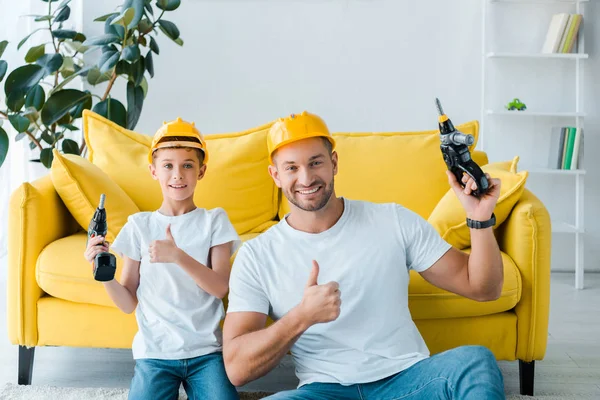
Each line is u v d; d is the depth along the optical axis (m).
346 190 2.66
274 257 1.59
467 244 2.32
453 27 4.06
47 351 2.64
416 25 4.05
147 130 4.07
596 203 4.19
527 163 4.16
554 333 2.97
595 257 4.22
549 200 4.18
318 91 4.08
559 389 2.29
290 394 1.50
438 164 2.68
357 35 4.05
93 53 3.93
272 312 1.59
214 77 4.05
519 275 2.12
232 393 1.77
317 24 4.04
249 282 1.57
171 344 1.83
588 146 4.15
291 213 1.64
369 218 1.62
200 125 4.08
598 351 2.72
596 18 4.08
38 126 3.49
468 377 1.37
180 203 1.96
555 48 3.92
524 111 3.90
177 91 4.05
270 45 4.04
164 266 1.87
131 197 2.63
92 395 2.15
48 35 3.94
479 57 4.08
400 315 1.58
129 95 3.42
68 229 2.50
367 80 4.08
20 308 2.19
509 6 4.07
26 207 2.19
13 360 2.55
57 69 3.31
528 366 2.20
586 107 4.14
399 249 1.60
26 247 2.19
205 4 4.00
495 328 2.14
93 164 2.55
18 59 3.85
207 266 1.92
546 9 4.08
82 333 2.19
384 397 1.49
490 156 4.15
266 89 4.07
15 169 3.94
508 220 2.24
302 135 1.53
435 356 1.48
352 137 2.80
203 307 1.87
